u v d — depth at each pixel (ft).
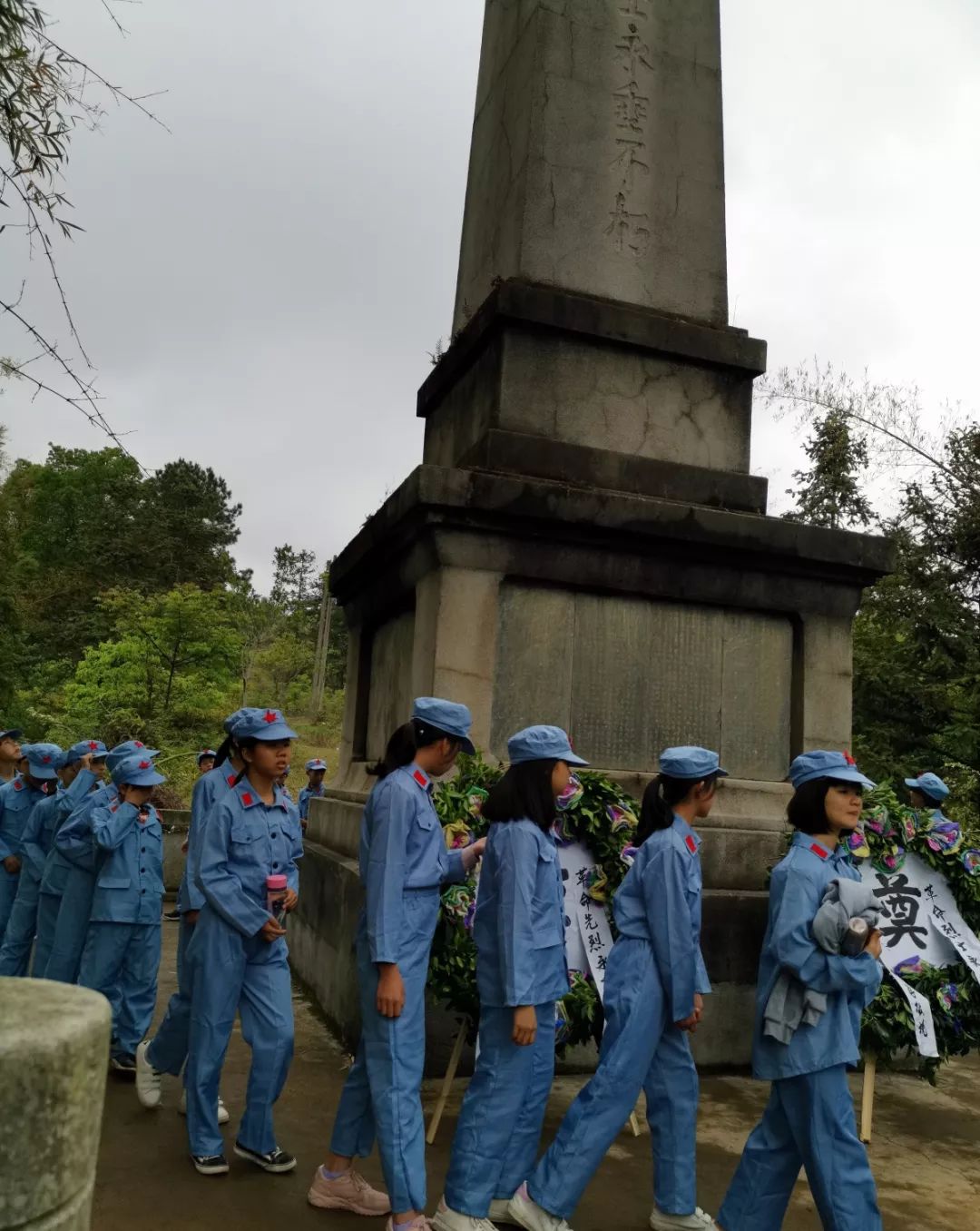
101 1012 4.99
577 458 20.49
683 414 22.15
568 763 11.55
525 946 10.54
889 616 42.70
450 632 18.49
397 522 19.67
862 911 9.67
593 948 14.35
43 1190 4.49
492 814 11.14
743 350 22.56
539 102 22.43
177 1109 14.73
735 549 20.29
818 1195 9.52
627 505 19.45
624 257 22.50
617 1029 11.08
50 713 66.18
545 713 19.19
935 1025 15.62
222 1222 11.03
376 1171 12.85
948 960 15.92
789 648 21.49
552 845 11.24
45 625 91.04
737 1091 16.94
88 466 120.47
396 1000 10.51
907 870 16.48
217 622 65.05
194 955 12.55
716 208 23.53
